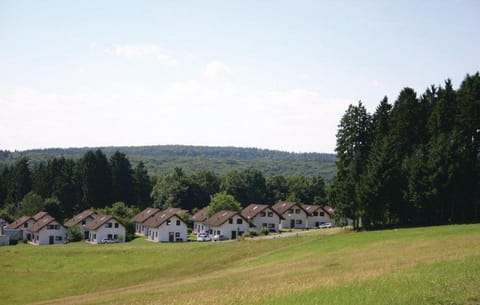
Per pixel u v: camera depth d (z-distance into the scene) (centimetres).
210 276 5491
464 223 8338
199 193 17388
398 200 8850
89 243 11381
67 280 6438
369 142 10094
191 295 3550
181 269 6756
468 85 9119
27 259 7888
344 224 11706
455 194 8550
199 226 13588
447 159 8506
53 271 7050
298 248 7144
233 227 11644
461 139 8706
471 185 8575
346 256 5459
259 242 8438
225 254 7631
